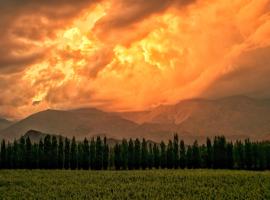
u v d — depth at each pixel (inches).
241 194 2760.8
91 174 4291.3
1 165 6072.8
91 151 6338.6
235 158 6122.1
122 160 6289.4
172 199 2583.7
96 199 2645.2
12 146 6318.9
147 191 2903.5
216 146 6220.5
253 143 6235.2
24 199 2775.6
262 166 5949.8
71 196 2824.8
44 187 3253.0
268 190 2906.0
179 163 6338.6
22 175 4333.2
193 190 2962.6
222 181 3403.1
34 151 6250.0
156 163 6373.0
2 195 2918.3
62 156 6309.1
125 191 2977.4
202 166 6245.1
